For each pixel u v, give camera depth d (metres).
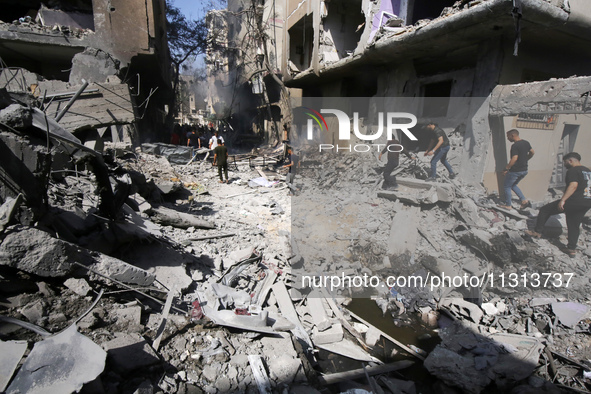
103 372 2.33
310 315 4.11
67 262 2.87
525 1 5.35
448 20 6.56
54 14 12.36
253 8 18.22
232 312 3.57
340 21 12.58
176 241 4.95
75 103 5.47
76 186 4.86
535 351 3.43
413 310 4.50
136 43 12.16
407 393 3.10
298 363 2.99
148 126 17.80
